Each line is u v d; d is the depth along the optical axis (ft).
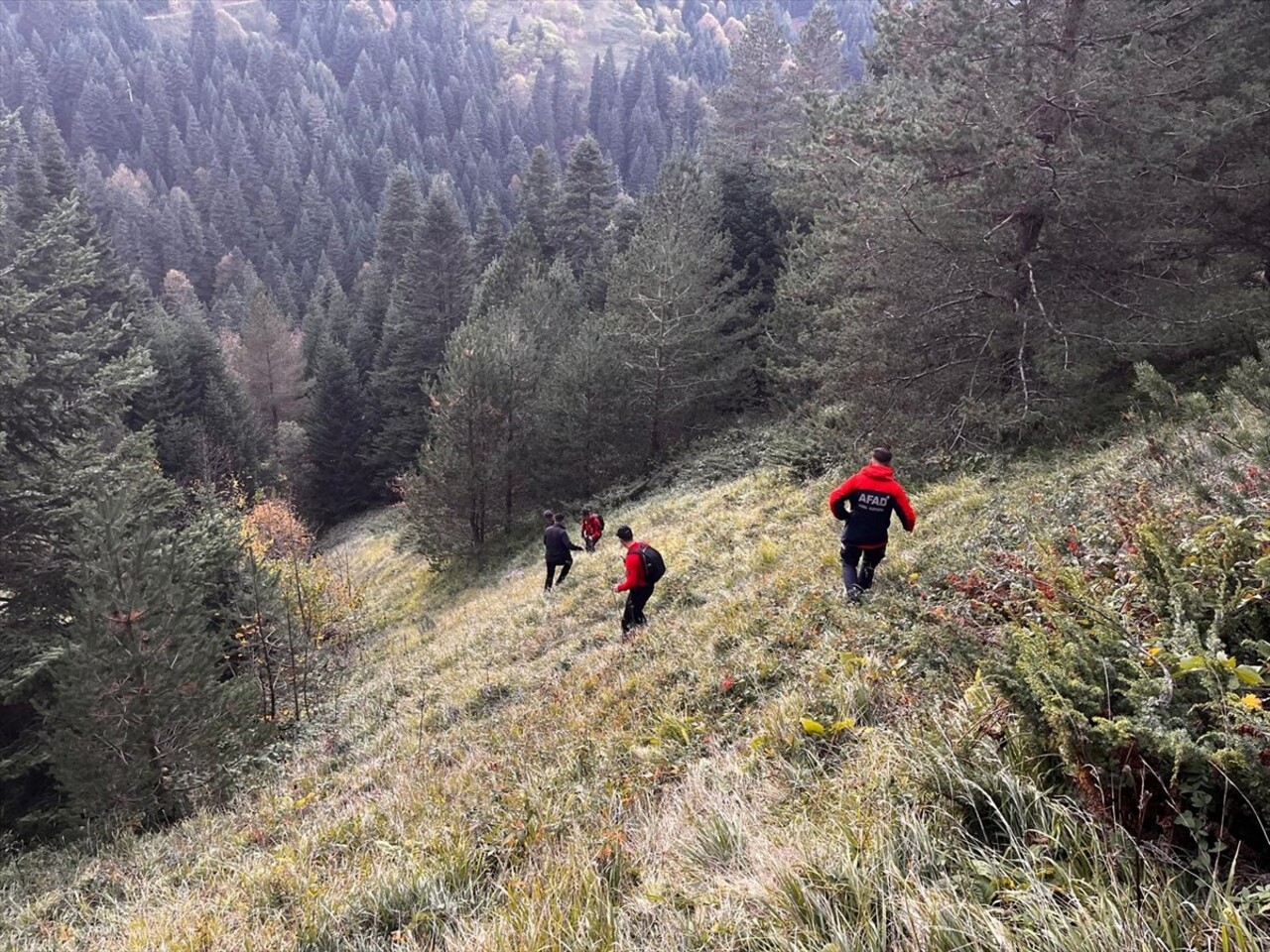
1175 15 34.68
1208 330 33.45
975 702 11.85
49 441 47.78
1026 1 36.94
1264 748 7.09
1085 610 10.40
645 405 82.89
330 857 18.65
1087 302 37.11
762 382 86.74
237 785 35.32
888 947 8.14
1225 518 10.82
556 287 112.37
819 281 45.01
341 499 154.40
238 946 14.16
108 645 33.81
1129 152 34.22
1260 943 6.25
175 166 432.66
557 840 15.53
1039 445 35.22
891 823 10.06
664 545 46.34
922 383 40.86
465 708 33.12
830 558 28.32
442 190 156.97
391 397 149.18
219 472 119.55
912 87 42.83
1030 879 7.74
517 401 81.97
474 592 70.33
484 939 11.22
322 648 60.49
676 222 86.99
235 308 268.21
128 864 26.58
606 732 21.89
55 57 504.84
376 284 202.59
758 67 155.43
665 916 10.40
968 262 38.19
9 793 40.45
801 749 15.02
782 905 9.32
